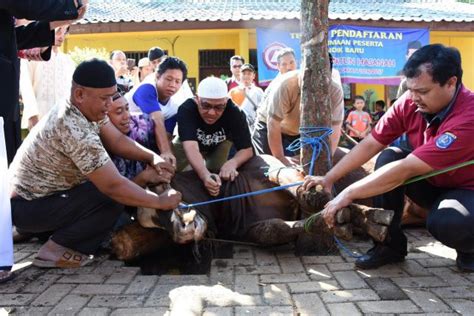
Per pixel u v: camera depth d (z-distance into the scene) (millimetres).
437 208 3105
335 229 3066
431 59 2834
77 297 2859
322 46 3672
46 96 5129
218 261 3572
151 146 4371
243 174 4098
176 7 13109
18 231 4047
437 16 11797
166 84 4520
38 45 3559
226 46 12039
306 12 3680
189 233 3232
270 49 11070
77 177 3320
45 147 3176
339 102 4453
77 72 3037
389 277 3143
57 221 3354
